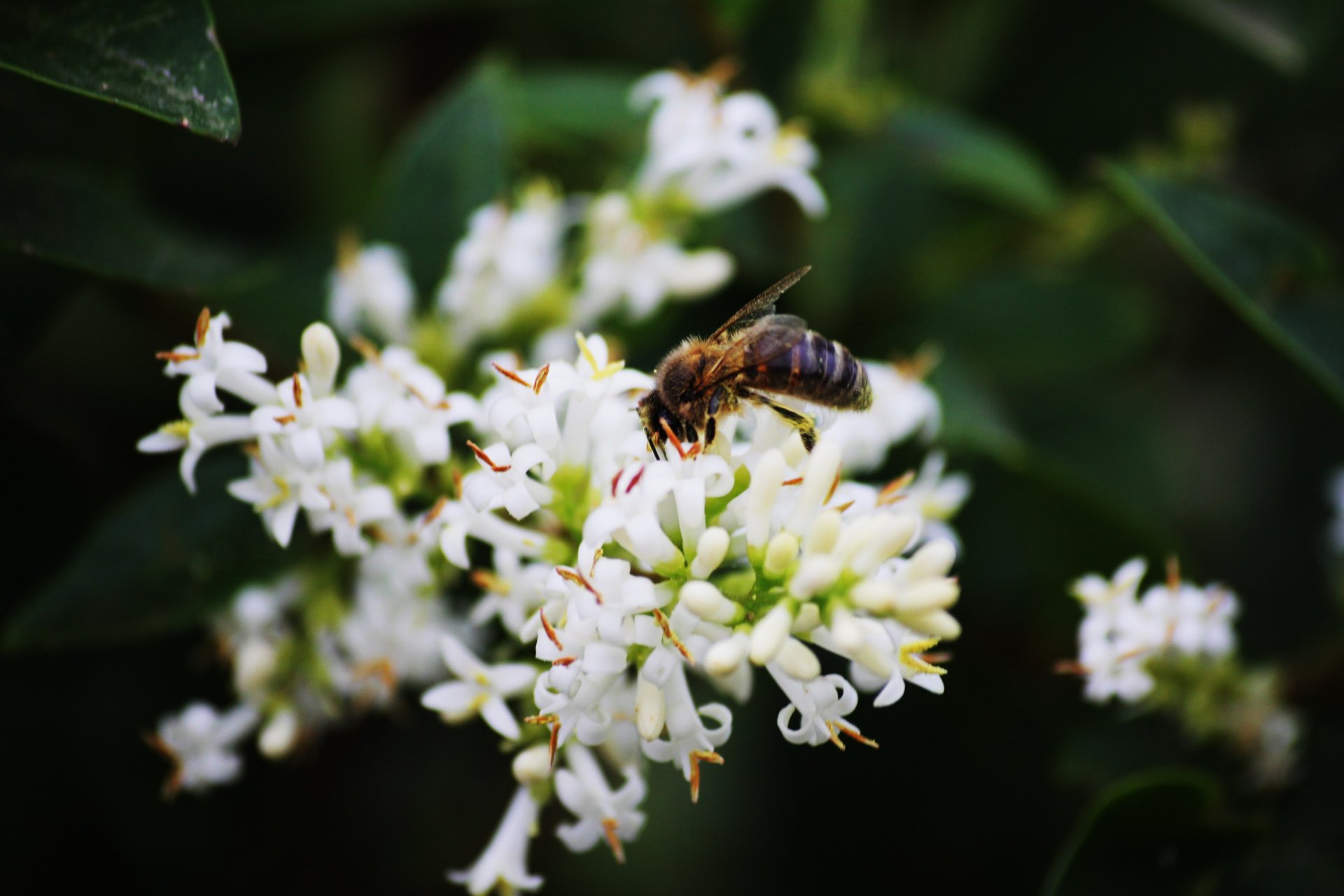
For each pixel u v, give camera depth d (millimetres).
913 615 161
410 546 174
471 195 190
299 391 168
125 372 196
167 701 197
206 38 166
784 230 206
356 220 198
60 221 179
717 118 190
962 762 203
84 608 177
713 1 199
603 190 203
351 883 203
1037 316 210
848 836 202
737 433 183
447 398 173
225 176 209
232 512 180
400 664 180
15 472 191
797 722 201
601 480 169
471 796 205
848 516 169
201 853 199
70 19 166
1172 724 194
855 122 205
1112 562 195
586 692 163
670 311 193
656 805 203
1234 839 183
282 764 202
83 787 195
